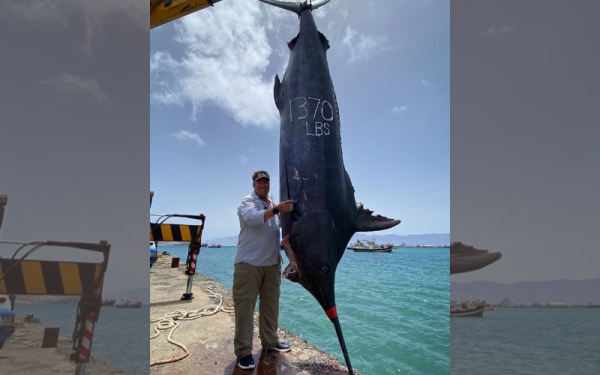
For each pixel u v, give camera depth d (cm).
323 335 546
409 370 404
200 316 479
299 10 383
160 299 594
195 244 607
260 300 365
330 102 326
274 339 365
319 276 270
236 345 329
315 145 298
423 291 986
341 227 293
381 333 550
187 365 332
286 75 349
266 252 346
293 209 288
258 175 352
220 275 1524
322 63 341
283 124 320
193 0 510
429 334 543
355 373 318
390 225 312
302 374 314
